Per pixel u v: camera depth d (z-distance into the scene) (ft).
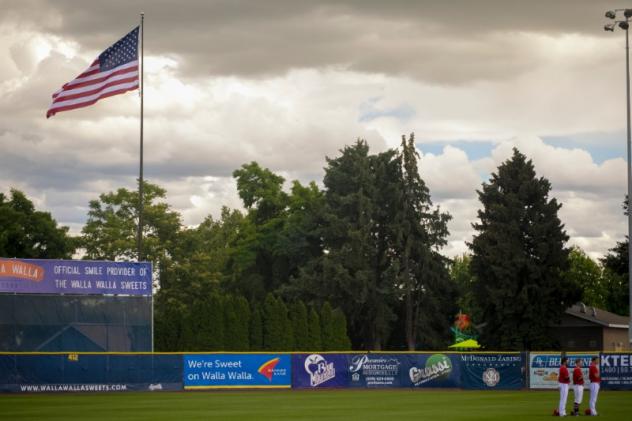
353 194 485.15
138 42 301.84
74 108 295.28
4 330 326.44
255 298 532.73
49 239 491.31
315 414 202.39
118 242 529.04
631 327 301.43
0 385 287.07
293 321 410.11
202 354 302.66
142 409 220.23
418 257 483.92
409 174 487.61
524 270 424.46
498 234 425.69
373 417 193.16
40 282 333.42
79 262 338.34
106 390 294.05
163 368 299.99
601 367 310.24
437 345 482.28
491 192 441.27
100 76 297.94
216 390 301.84
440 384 312.50
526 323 420.36
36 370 289.74
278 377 307.37
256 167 588.09
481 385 312.09
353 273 476.13
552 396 273.95
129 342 339.36
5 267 329.52
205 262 538.88
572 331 465.06
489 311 433.07
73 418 193.16
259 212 583.99
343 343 414.82
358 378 312.09
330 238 491.72
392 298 480.64
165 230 550.36
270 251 556.51
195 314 399.24
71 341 333.01
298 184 577.84
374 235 499.92
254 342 402.93
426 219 490.49
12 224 475.31
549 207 431.02
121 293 341.21
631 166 302.66
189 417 194.90
